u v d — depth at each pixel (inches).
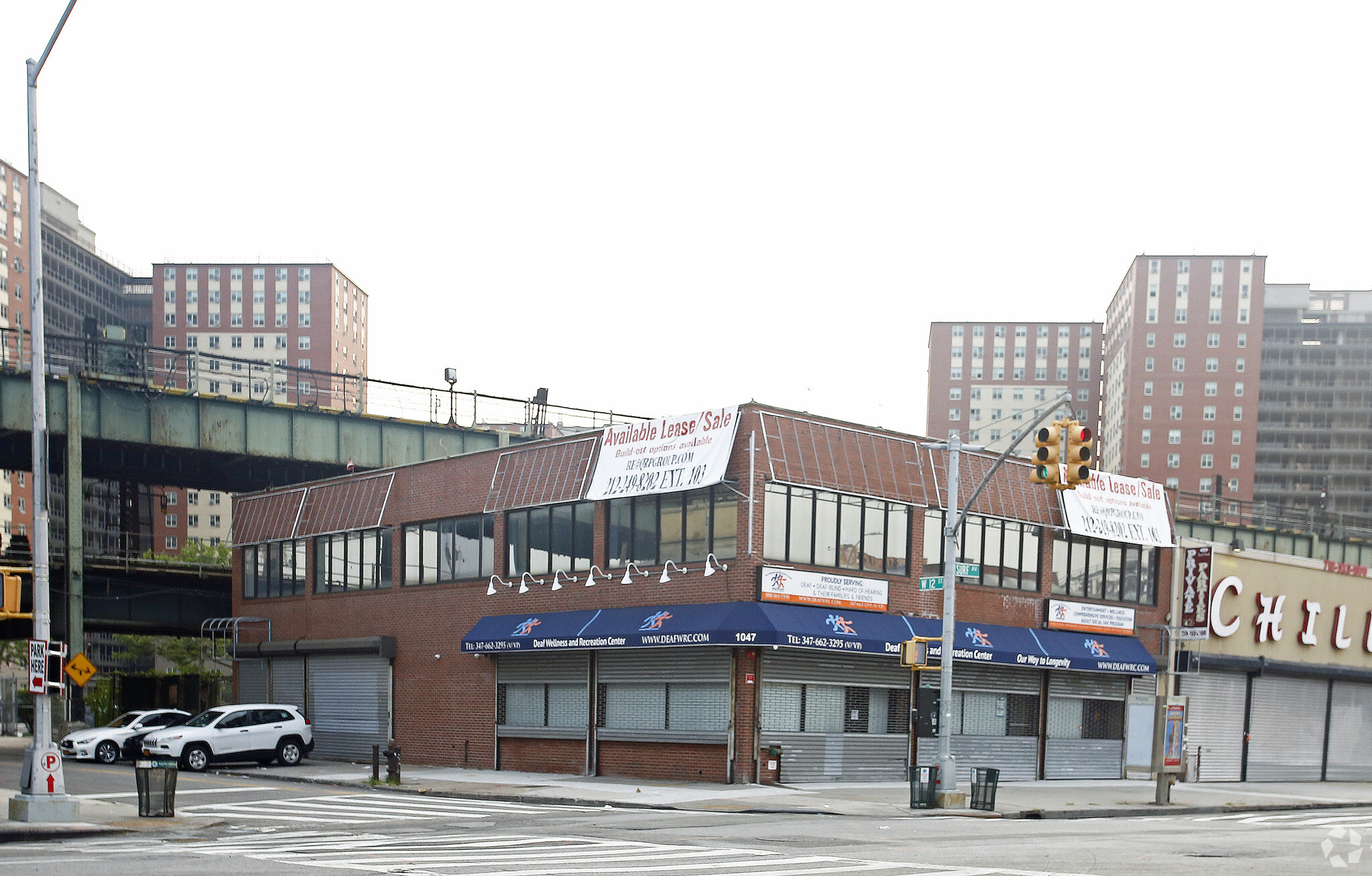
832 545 1194.0
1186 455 5310.0
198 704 2244.1
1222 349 5344.5
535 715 1315.2
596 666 1252.5
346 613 1598.2
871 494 1219.9
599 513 1273.4
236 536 1808.6
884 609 1221.1
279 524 1720.0
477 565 1414.9
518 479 1373.0
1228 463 5270.7
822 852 644.1
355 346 6181.1
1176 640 1493.6
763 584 1114.1
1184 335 5383.9
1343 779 1663.4
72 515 1784.0
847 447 1214.3
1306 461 6117.1
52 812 738.2
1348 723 1680.6
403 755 1466.5
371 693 1530.5
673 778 1162.0
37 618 760.3
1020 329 6274.6
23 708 2947.8
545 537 1337.4
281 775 1219.9
